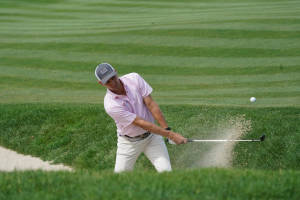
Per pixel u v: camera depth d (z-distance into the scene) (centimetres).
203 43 5738
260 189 1335
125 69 5025
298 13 6912
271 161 2498
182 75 4709
